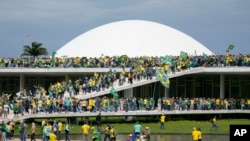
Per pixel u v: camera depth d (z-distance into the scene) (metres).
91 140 59.28
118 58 96.69
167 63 89.50
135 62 93.56
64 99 76.75
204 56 95.56
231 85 104.38
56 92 78.94
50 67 96.94
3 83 108.00
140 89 100.56
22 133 55.59
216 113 86.00
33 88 106.88
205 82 104.25
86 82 80.94
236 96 104.12
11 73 100.75
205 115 88.88
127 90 88.94
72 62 97.12
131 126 76.31
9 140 57.34
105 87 81.75
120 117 86.81
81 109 75.50
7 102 72.06
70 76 103.50
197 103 85.00
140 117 87.12
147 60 92.44
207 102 85.69
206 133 69.69
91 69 96.06
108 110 77.81
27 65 97.38
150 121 83.44
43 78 106.88
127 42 121.44
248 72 94.12
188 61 91.19
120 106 79.31
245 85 103.94
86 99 80.38
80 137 63.59
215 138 64.69
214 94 104.00
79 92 81.06
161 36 126.00
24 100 72.44
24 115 70.69
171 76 88.69
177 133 69.38
